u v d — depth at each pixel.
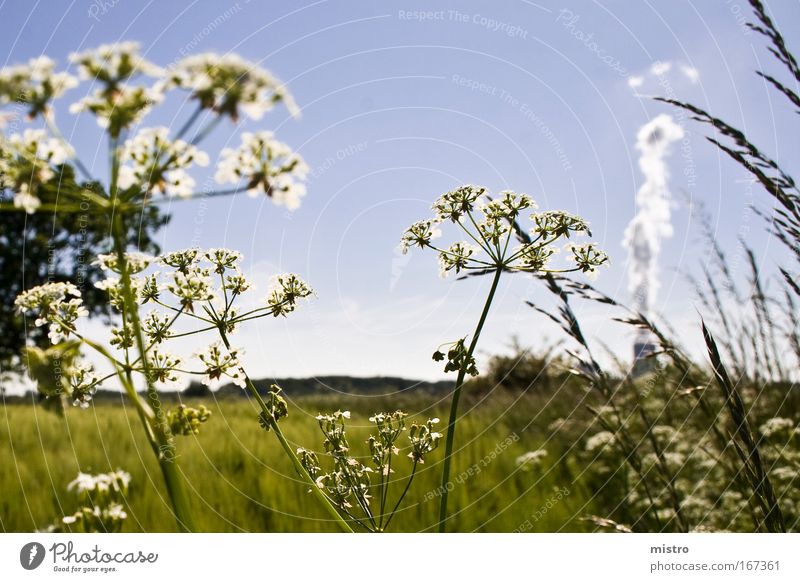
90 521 2.35
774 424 3.21
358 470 2.11
